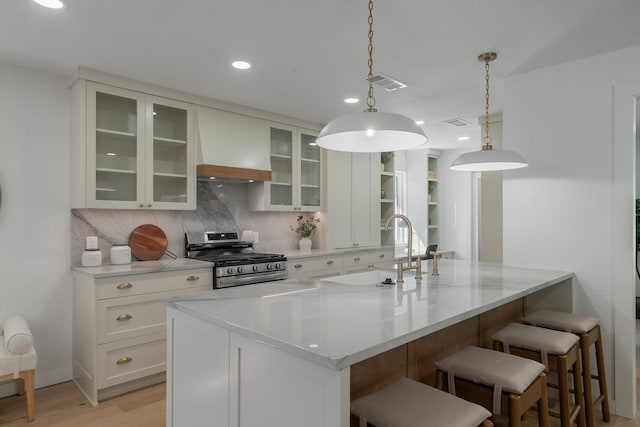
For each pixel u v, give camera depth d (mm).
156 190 3373
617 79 2596
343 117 1749
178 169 3508
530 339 2037
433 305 1726
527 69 2928
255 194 4152
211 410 1594
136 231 3418
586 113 2713
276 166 4230
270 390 1333
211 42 2479
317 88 3330
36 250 2953
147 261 3416
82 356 2900
